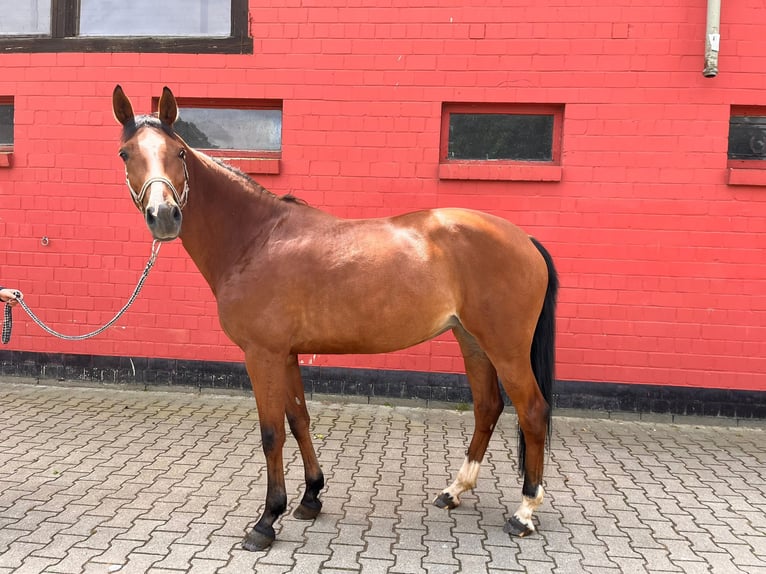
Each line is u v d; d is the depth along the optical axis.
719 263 4.72
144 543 2.65
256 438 4.20
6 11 5.30
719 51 4.63
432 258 2.74
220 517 2.94
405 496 3.30
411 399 5.08
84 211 5.24
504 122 4.97
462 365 5.02
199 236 2.86
